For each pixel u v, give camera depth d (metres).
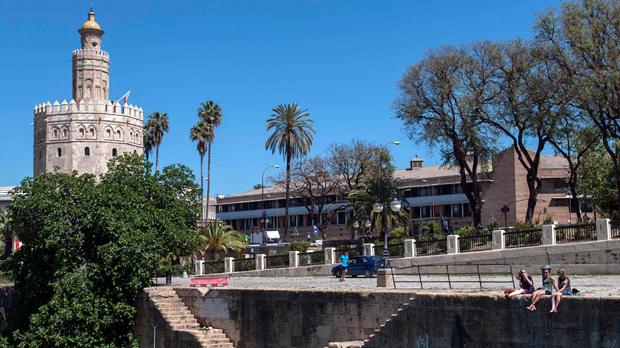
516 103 56.53
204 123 89.88
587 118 54.53
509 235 38.75
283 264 50.09
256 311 30.31
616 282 28.39
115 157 41.16
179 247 39.69
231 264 53.59
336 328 26.39
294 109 82.62
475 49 58.84
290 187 94.12
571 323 18.31
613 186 66.56
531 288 20.11
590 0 49.97
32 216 37.44
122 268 35.69
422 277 36.12
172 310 34.38
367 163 86.12
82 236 36.28
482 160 62.50
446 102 60.12
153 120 99.06
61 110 92.75
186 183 42.12
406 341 22.28
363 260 41.56
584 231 36.31
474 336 20.48
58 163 92.38
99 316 35.22
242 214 113.12
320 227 89.69
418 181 91.69
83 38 95.94
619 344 17.31
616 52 48.41
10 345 37.34
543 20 52.47
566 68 52.16
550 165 85.06
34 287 37.94
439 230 64.56
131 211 37.47
